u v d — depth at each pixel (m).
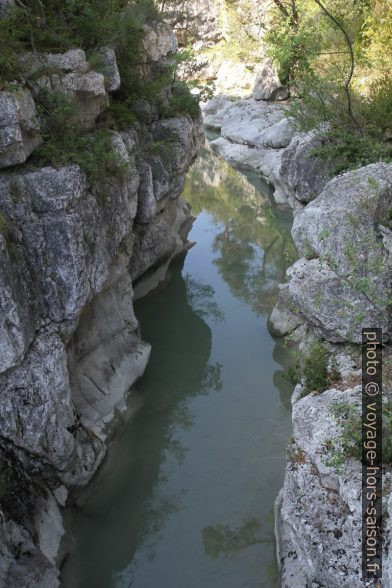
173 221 21.09
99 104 13.82
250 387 14.83
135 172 14.30
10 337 9.38
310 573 8.09
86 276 10.98
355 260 9.91
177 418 13.86
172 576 10.11
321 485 8.61
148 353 15.01
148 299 19.05
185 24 41.38
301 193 16.53
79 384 12.53
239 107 36.19
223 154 33.88
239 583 9.83
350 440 8.54
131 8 17.91
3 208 10.03
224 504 11.40
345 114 16.61
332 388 9.87
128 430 13.24
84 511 11.16
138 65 18.25
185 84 21.61
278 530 10.12
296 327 15.96
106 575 10.19
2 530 8.88
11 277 9.40
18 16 11.89
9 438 9.77
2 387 9.68
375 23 20.16
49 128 11.48
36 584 8.84
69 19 14.04
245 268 21.48
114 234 12.67
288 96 34.50
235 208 27.33
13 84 10.36
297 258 21.52
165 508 11.38
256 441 12.94
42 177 10.34
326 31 22.27
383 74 19.36
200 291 20.03
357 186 11.38
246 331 17.39
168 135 18.81
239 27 41.41
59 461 10.30
